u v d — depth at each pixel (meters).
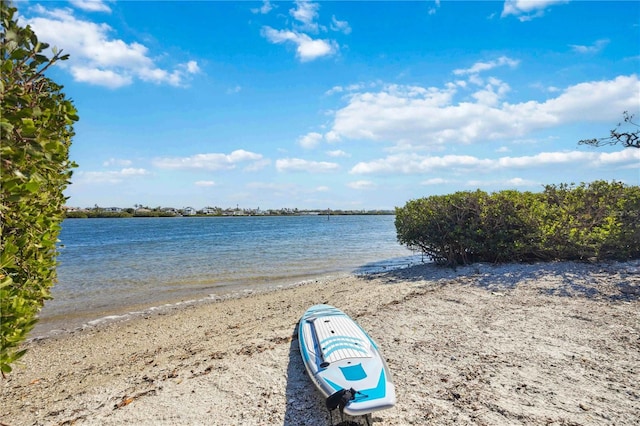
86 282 18.77
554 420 5.25
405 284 14.26
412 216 18.58
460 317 9.69
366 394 5.21
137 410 6.16
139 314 13.11
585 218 14.23
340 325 7.81
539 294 11.12
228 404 6.18
